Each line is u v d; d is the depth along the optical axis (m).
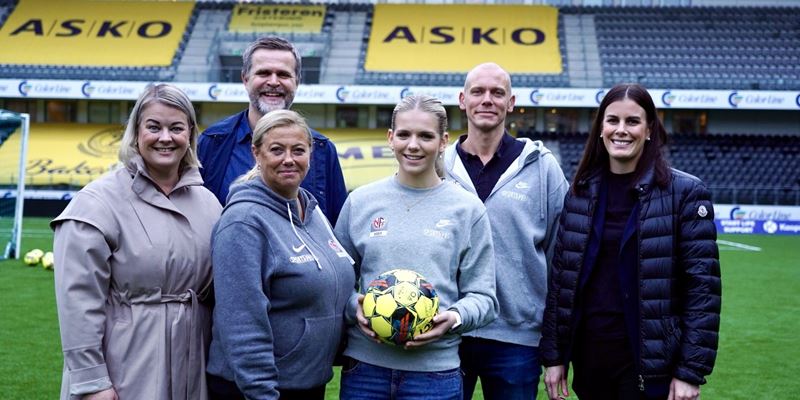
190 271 2.66
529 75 24.64
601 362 2.95
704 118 25.28
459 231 2.78
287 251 2.56
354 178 23.12
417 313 2.54
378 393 2.71
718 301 2.78
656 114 2.93
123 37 26.28
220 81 23.70
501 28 27.31
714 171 22.77
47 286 9.05
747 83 23.19
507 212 3.28
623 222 2.94
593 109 25.28
